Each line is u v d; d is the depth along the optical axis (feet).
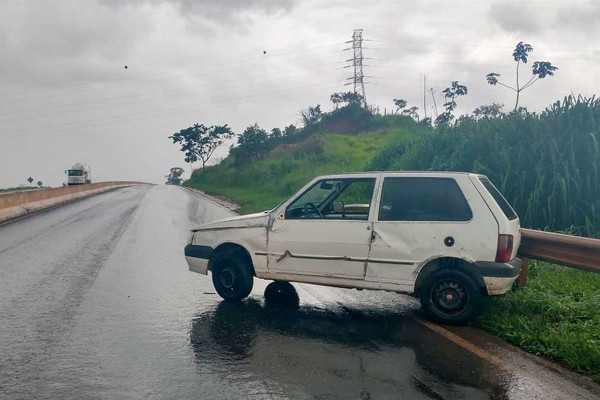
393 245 20.62
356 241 21.07
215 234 23.79
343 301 23.71
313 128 199.82
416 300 23.98
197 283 27.22
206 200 106.32
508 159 37.09
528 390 14.40
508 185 36.86
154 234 47.06
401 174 21.29
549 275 25.88
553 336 17.67
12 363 15.85
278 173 143.33
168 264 32.45
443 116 97.55
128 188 180.55
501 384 14.75
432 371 15.60
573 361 16.11
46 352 16.81
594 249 20.31
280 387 14.33
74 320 20.31
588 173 34.53
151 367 15.65
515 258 21.06
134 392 13.92
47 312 21.35
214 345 17.69
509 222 20.06
